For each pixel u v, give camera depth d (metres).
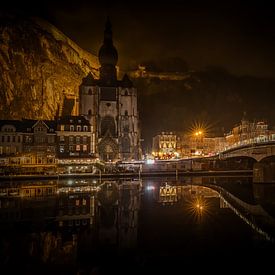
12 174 119.88
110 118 171.88
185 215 43.72
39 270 23.69
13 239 31.64
